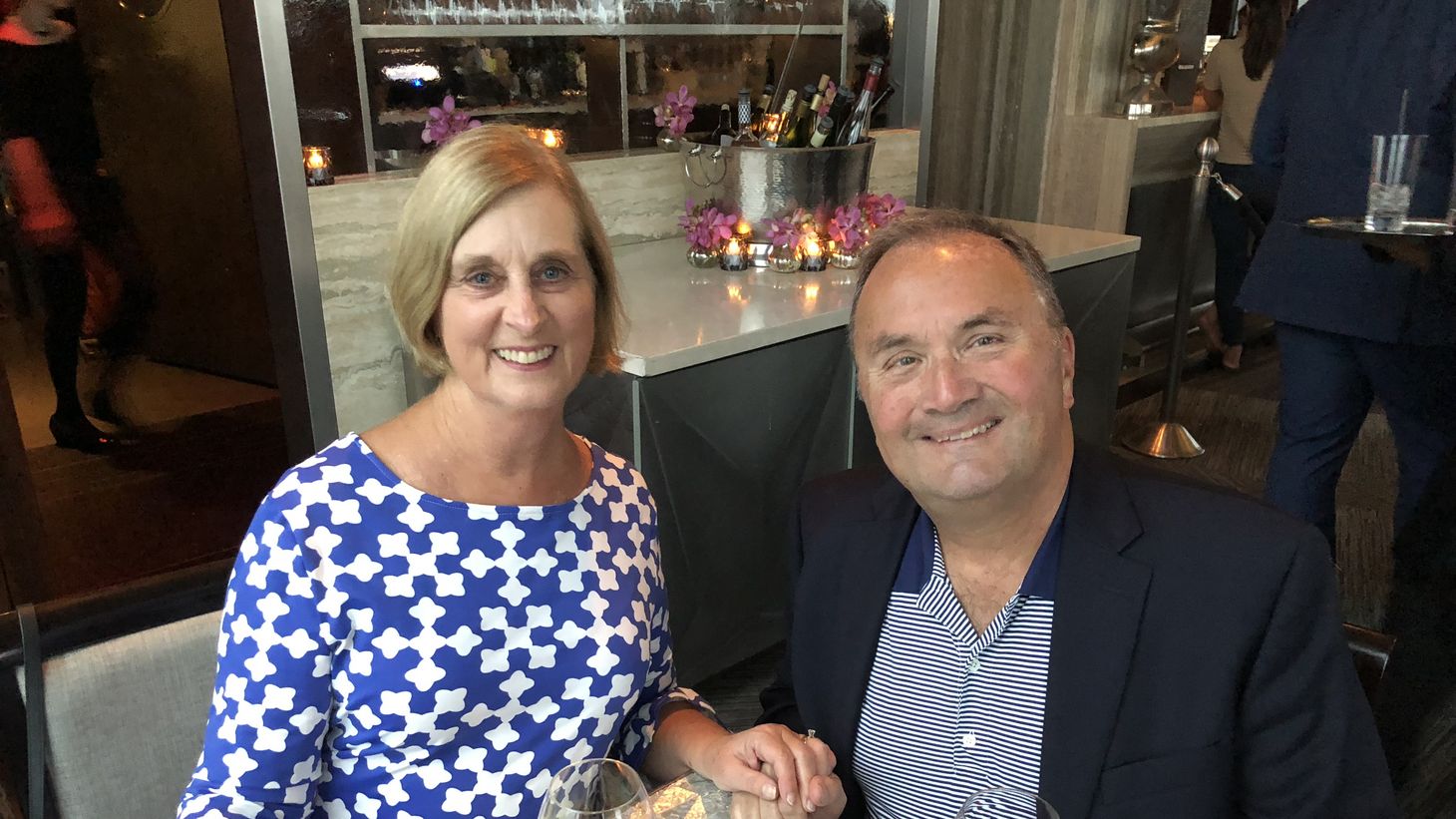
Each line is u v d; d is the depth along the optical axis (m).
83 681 0.95
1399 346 2.07
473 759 0.99
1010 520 1.01
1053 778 0.97
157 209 2.17
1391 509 3.07
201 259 2.22
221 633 0.94
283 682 0.91
